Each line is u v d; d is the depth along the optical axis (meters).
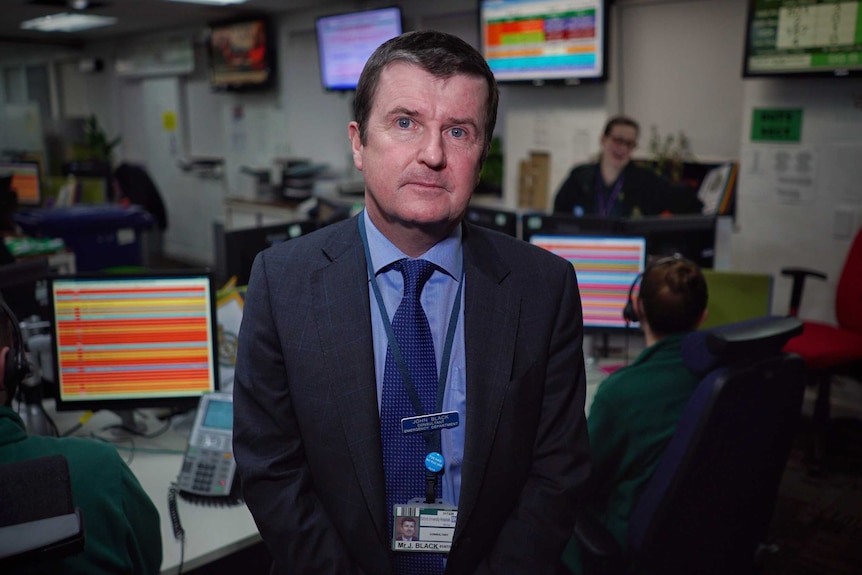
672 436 1.42
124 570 1.03
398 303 0.98
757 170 3.76
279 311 0.97
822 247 3.58
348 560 0.98
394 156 0.86
